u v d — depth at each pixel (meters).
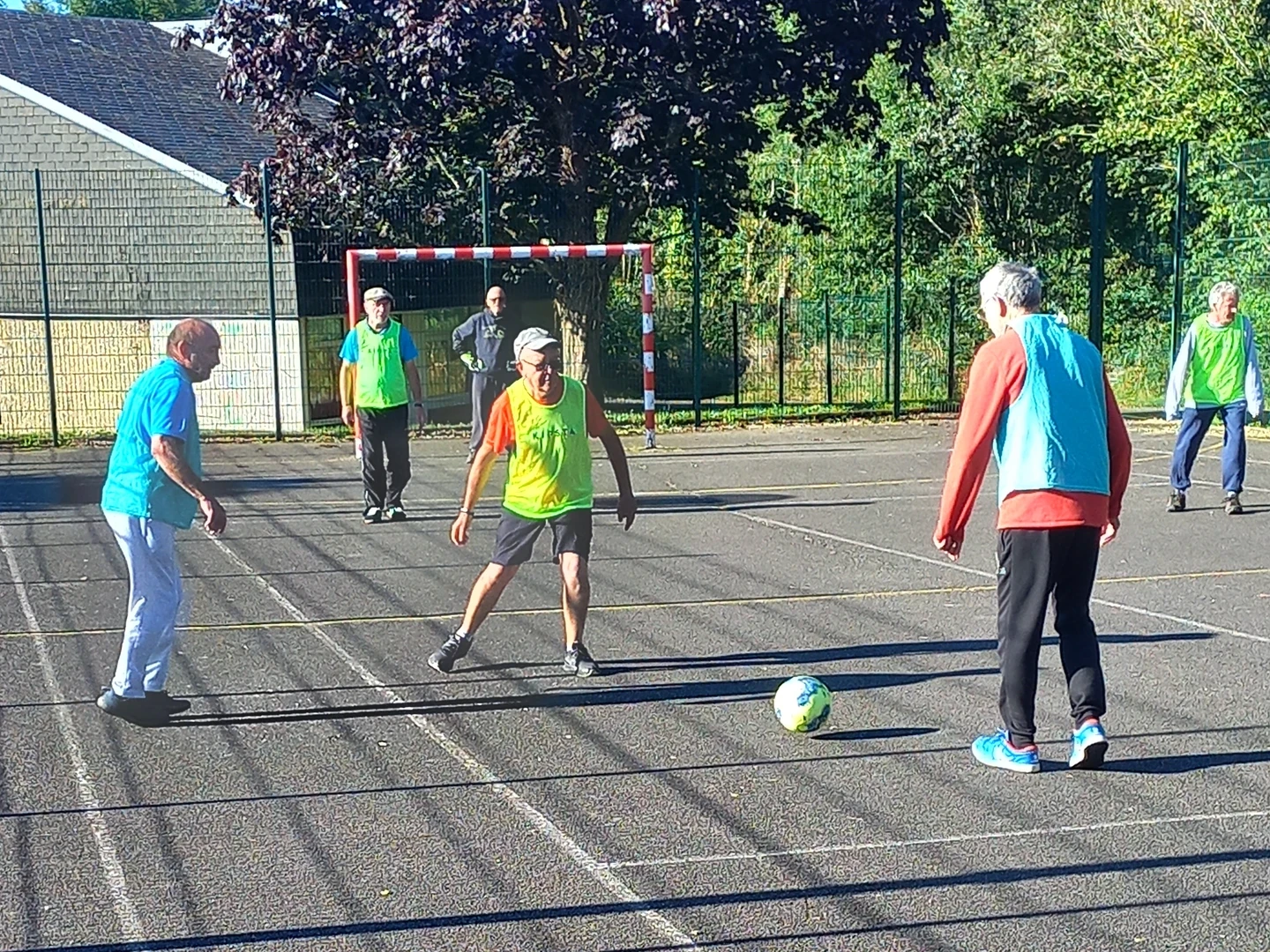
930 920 4.70
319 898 4.91
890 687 7.39
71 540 11.80
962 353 24.25
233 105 25.50
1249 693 7.18
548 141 20.00
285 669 7.80
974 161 27.72
